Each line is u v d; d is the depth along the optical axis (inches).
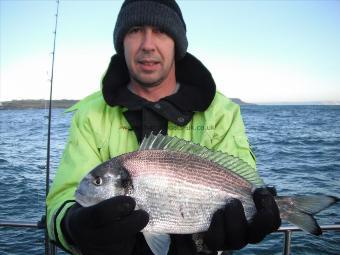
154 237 26.7
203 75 32.3
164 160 27.7
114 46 34.4
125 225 23.3
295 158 211.3
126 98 31.6
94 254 24.0
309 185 138.5
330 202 27.8
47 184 45.6
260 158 212.7
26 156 204.8
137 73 31.1
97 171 26.8
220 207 28.1
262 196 27.0
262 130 429.7
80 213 23.5
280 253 73.5
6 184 135.7
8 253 74.7
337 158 208.8
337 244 78.5
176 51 33.0
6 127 438.9
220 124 31.7
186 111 31.4
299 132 396.5
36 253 74.6
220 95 34.1
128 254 25.3
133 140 31.5
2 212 101.7
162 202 27.0
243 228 25.5
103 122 32.1
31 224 41.1
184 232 27.2
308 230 27.8
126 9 31.5
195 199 27.7
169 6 31.8
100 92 34.4
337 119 709.9
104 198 26.4
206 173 28.4
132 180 26.7
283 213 28.4
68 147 31.4
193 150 28.8
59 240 26.6
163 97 32.2
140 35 31.1
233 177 29.1
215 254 28.2
